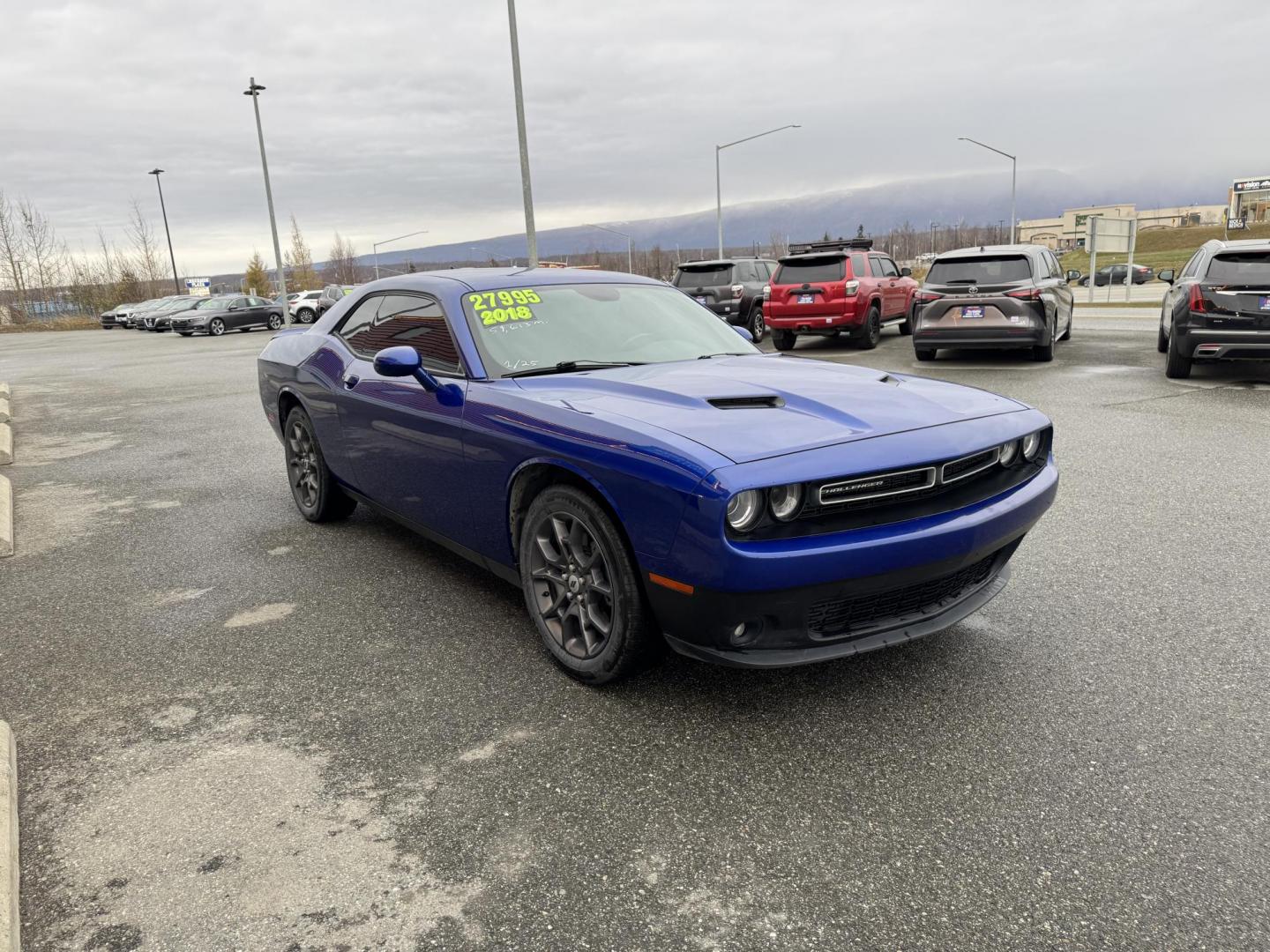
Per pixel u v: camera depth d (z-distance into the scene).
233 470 7.03
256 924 1.95
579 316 3.87
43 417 10.81
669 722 2.78
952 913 1.92
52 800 2.46
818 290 14.22
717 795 2.39
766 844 2.18
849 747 2.61
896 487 2.59
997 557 3.09
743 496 2.38
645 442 2.57
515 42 19.09
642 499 2.55
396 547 4.72
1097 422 7.51
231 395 12.41
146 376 16.28
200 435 8.93
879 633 2.71
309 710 2.94
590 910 1.97
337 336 4.64
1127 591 3.76
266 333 33.22
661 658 2.92
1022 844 2.15
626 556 2.72
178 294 63.69
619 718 2.81
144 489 6.44
